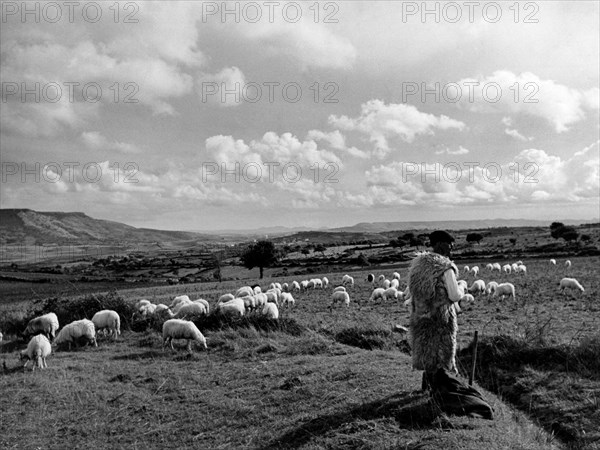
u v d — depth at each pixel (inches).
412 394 316.2
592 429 297.0
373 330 611.5
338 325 696.4
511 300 1033.5
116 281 3410.4
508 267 1904.5
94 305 920.3
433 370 294.0
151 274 4062.5
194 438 318.7
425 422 274.7
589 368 393.1
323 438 275.3
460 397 282.5
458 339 554.3
